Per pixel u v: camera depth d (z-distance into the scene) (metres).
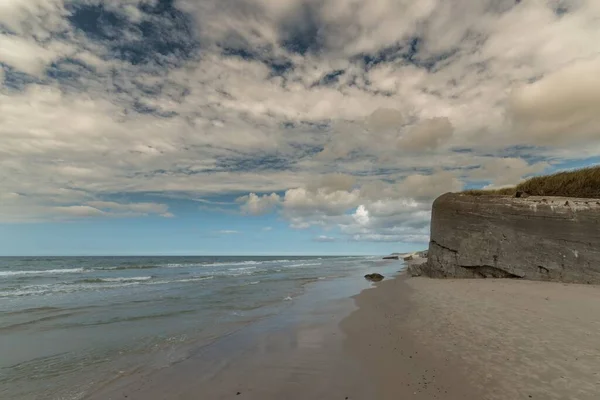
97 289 20.45
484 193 18.97
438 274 18.62
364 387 5.51
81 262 69.69
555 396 4.62
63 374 6.63
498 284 13.63
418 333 8.16
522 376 5.26
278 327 10.05
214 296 16.95
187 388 5.85
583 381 4.93
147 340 8.90
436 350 6.84
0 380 6.37
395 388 5.38
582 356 5.74
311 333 9.20
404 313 10.62
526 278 14.56
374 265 47.72
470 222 17.19
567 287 11.84
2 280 27.30
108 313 12.54
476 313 9.30
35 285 23.12
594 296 10.06
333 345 7.96
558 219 14.17
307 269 41.22
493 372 5.52
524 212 15.25
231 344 8.41
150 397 5.55
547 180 17.34
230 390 5.69
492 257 15.95
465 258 17.08
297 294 17.42
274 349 7.86
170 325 10.56
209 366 6.90
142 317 11.77
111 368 6.91
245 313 12.42
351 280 24.41
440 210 18.84
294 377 6.11
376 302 13.43
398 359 6.63
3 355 7.77
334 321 10.54
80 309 13.40
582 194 15.84
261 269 42.53
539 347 6.29
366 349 7.45
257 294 17.58
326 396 5.27
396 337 8.09
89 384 6.14
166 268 47.22
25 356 7.71
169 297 16.70
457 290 13.53
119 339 9.01
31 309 13.44
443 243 18.39
